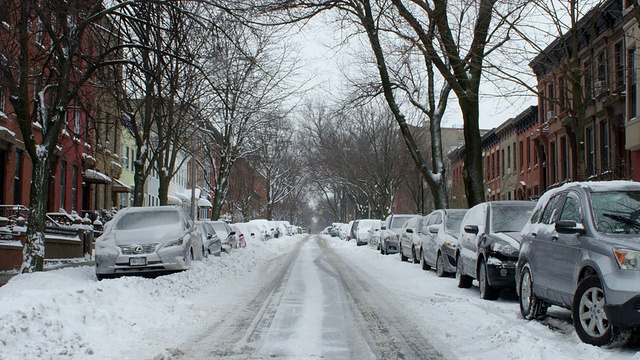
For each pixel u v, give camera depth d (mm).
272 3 17750
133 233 15812
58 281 12875
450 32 17094
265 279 17625
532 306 9664
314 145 50750
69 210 32062
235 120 33531
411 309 11445
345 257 29625
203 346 8078
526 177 40406
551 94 34375
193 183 33562
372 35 22203
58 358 7082
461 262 14906
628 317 7086
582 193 8812
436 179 24938
